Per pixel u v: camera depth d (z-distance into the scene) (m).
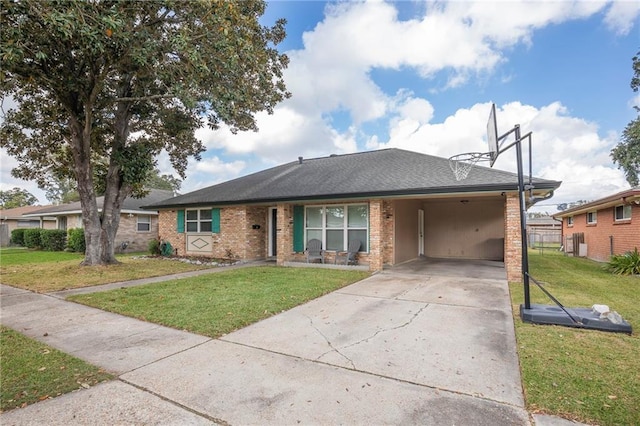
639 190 10.37
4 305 6.30
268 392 3.01
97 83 8.98
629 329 4.47
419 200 14.35
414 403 2.81
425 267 11.05
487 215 13.91
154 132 12.96
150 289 7.50
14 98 10.20
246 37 8.58
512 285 7.86
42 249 20.44
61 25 5.84
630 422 2.49
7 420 2.57
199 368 3.51
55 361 3.68
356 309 5.84
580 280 8.63
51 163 12.34
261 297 6.61
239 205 13.00
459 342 4.23
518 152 5.55
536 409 2.69
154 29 7.88
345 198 10.15
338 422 2.56
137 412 2.69
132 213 19.42
